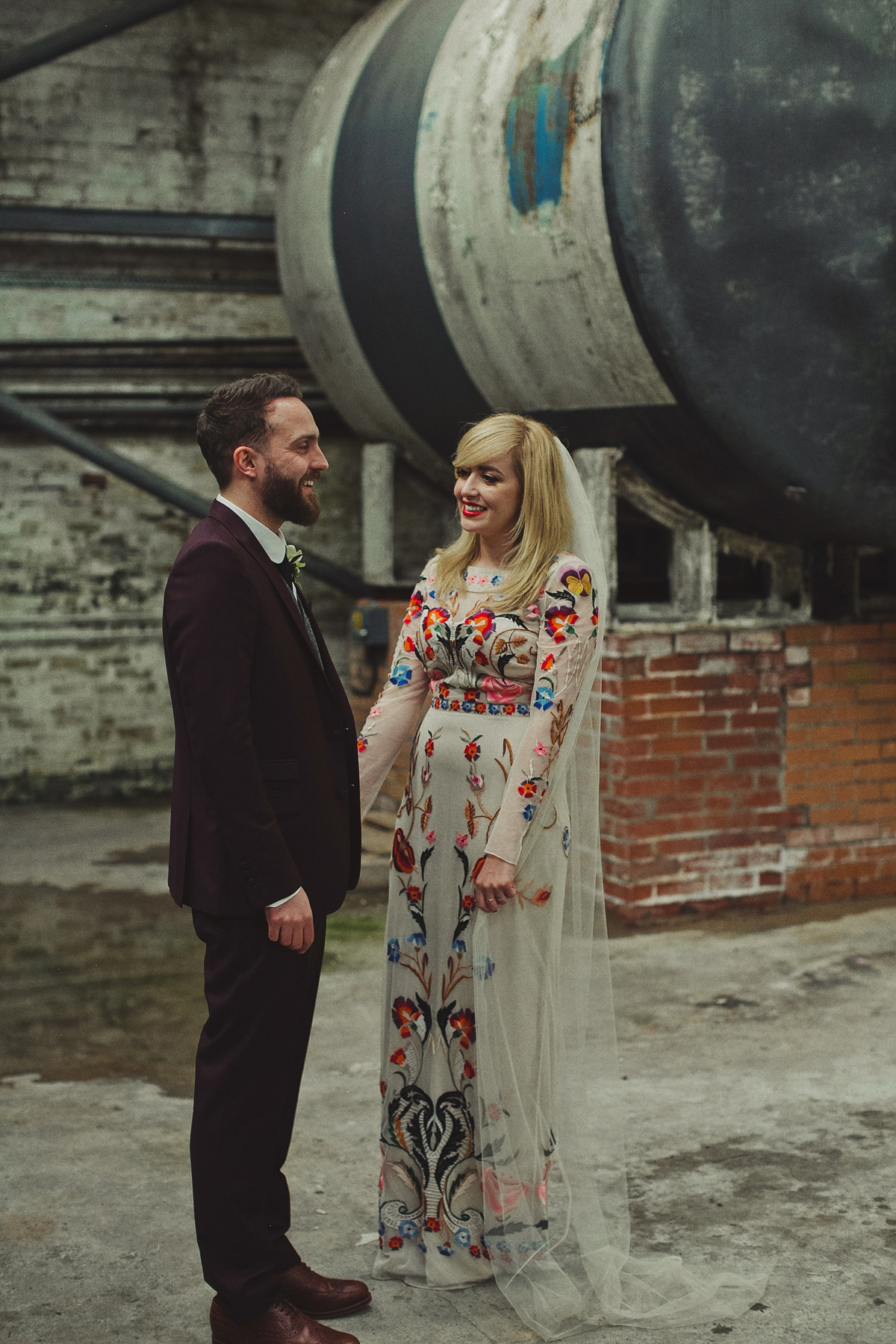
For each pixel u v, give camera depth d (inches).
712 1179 112.3
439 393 196.2
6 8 252.5
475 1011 96.7
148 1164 116.3
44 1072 137.8
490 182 164.1
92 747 275.6
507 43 166.9
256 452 87.5
